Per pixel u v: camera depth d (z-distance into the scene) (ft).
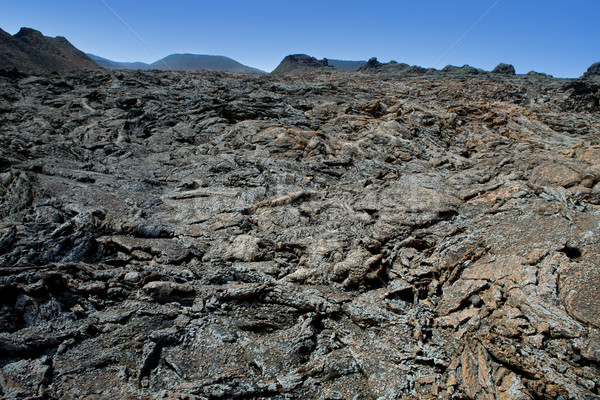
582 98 108.06
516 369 19.56
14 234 29.63
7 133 59.62
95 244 31.32
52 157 50.55
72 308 25.07
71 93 94.94
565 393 17.61
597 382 17.67
